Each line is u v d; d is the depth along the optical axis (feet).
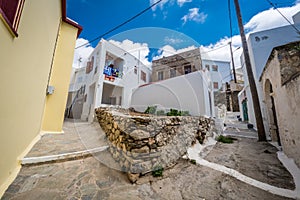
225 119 43.04
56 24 13.16
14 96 5.60
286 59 10.19
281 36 24.48
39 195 5.16
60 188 5.72
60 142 11.02
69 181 6.29
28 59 6.75
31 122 8.73
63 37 16.72
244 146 14.97
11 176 5.82
